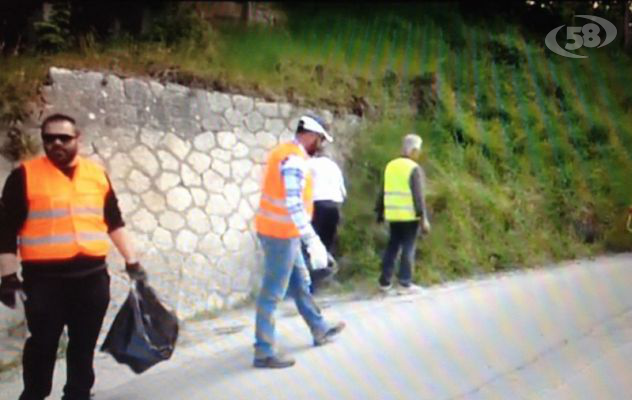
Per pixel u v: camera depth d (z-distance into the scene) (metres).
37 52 7.55
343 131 8.42
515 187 6.28
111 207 4.03
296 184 4.51
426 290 6.66
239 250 7.20
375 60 9.59
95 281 3.83
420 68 9.08
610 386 3.62
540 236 5.51
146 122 6.72
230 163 7.28
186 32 9.55
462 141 7.79
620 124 4.68
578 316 4.57
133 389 4.39
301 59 9.31
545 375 3.86
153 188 6.68
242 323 6.29
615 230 4.73
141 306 4.08
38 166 3.76
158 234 6.64
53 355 3.83
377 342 4.92
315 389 4.09
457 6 9.56
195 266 6.85
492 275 6.37
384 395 3.89
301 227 4.47
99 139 6.40
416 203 6.66
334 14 11.57
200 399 4.10
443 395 3.82
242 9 11.56
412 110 8.72
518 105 6.19
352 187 8.12
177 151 6.89
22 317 5.54
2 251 3.69
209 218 7.02
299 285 4.96
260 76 8.17
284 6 12.13
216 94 7.26
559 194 5.21
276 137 7.72
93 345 3.92
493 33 7.49
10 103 5.96
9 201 3.70
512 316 4.85
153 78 6.90
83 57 7.16
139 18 9.88
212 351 5.27
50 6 8.54
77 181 3.79
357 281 7.34
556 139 5.20
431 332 4.97
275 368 4.57
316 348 4.95
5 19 8.25
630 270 4.64
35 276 3.71
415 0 10.84
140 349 4.03
